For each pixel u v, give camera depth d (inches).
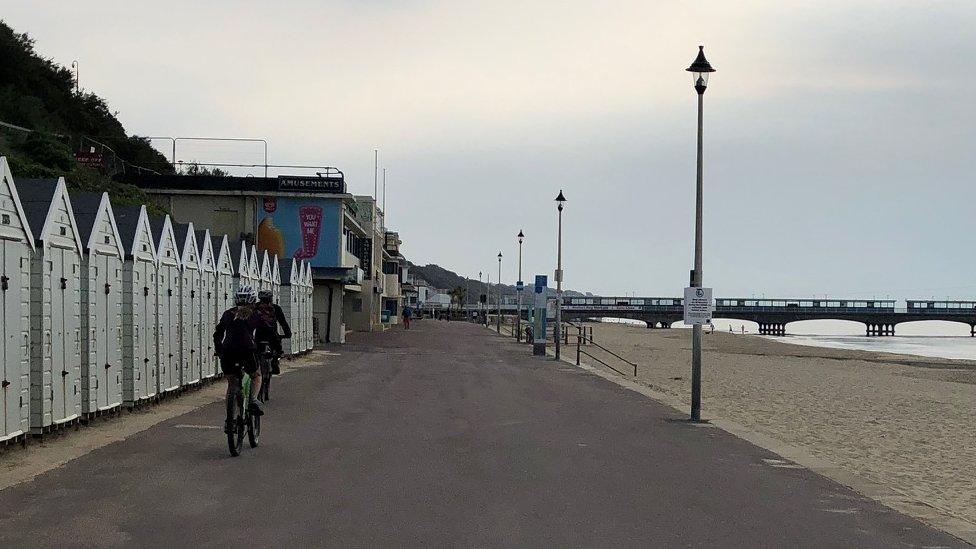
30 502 333.7
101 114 2497.5
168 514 317.4
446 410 685.9
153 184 2022.6
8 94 1967.3
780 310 5949.8
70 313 511.8
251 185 2020.2
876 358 2443.4
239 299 460.4
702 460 481.4
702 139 706.8
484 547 282.7
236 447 446.0
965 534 324.8
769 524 329.7
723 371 1512.1
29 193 494.9
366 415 638.5
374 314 2957.7
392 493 363.9
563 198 1642.5
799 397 1007.0
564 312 5782.5
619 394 893.8
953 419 815.1
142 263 645.9
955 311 6058.1
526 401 783.7
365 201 2800.2
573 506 349.4
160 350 692.7
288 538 287.1
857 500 381.7
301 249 2016.5
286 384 890.1
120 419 589.3
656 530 314.0
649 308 5915.4
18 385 442.9
